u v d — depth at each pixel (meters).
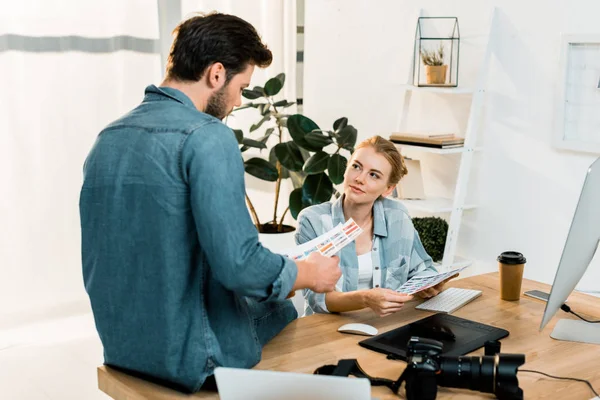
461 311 2.23
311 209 2.50
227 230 1.58
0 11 3.74
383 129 4.22
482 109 3.62
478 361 1.58
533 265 3.47
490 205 3.64
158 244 1.63
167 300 1.65
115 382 1.77
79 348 3.83
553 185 3.34
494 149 3.59
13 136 3.86
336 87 4.52
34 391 3.34
